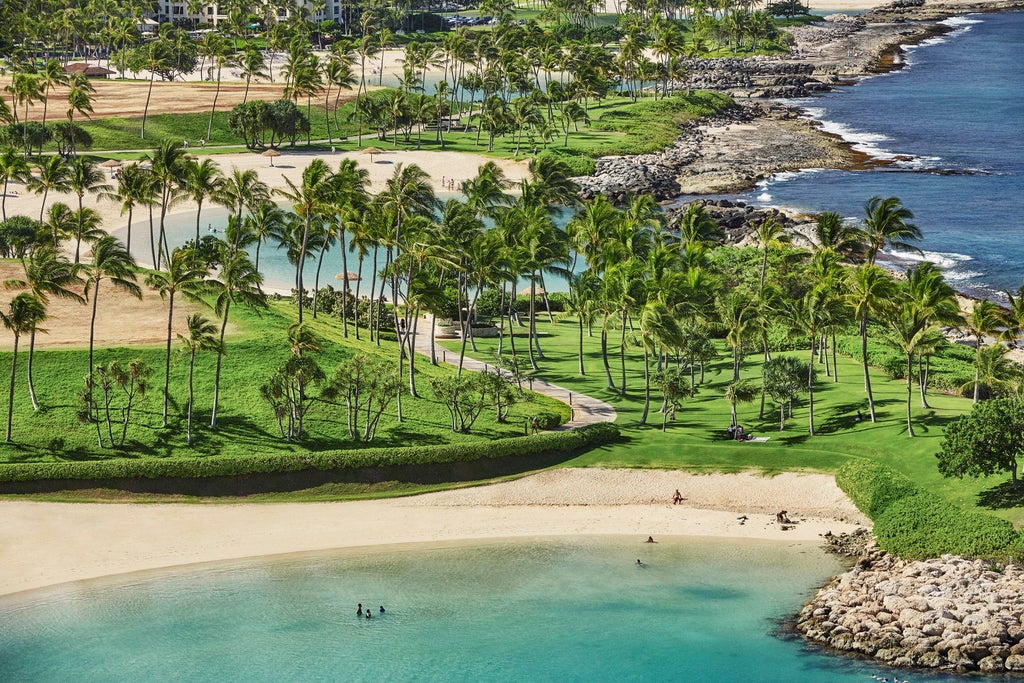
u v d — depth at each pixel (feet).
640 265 391.86
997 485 296.10
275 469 324.19
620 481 329.52
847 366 426.51
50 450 330.95
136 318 411.75
